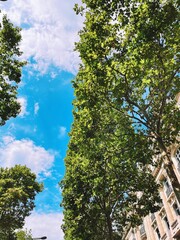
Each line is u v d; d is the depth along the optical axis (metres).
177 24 10.54
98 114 14.15
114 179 15.52
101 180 16.11
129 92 13.23
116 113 14.23
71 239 23.47
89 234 20.16
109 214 20.22
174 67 11.86
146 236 35.06
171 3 9.90
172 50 11.74
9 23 13.57
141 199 17.89
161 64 11.91
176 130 12.85
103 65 11.68
